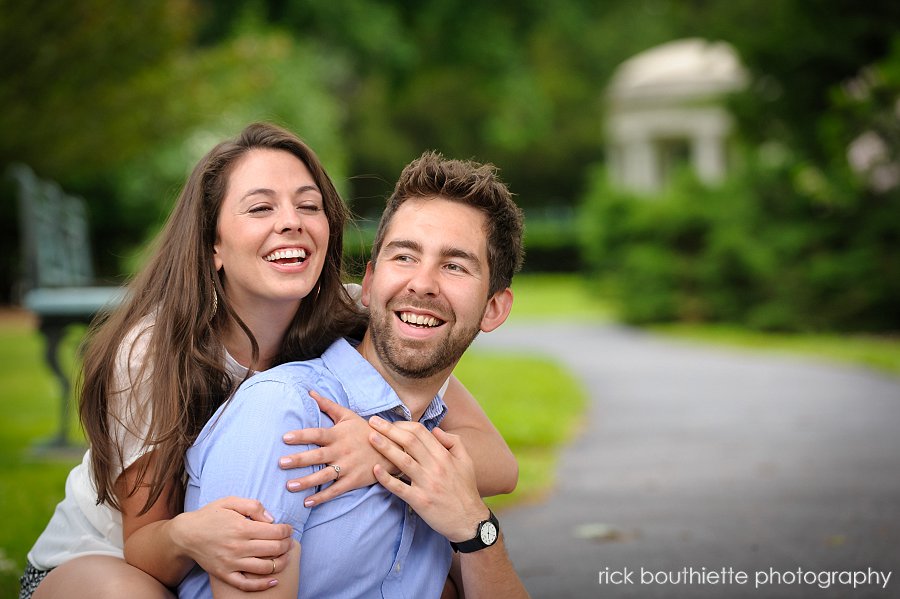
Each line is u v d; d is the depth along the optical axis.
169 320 4.13
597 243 29.77
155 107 19.06
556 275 52.38
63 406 10.98
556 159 65.69
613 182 30.08
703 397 14.98
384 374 4.03
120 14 17.33
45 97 17.80
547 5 42.38
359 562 3.79
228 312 4.30
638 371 18.23
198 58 20.11
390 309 3.91
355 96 60.44
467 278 3.93
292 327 4.53
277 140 4.34
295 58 35.97
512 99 44.59
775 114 25.50
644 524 7.84
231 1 34.03
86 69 17.69
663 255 27.17
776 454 10.63
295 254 4.22
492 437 4.59
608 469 9.99
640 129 42.38
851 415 13.02
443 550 4.11
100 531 4.18
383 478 3.77
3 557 6.70
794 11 24.45
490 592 4.00
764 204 25.50
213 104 19.91
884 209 23.70
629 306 27.58
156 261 4.32
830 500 8.51
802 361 19.23
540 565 6.77
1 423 13.03
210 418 3.97
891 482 9.14
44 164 19.19
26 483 9.18
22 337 25.42
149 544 3.83
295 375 3.85
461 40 40.47
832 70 24.44
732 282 26.22
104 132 18.97
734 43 25.22
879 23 23.31
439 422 4.57
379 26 37.09
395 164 61.00
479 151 64.25
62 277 12.29
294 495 3.62
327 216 4.45
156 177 33.25
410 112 62.75
